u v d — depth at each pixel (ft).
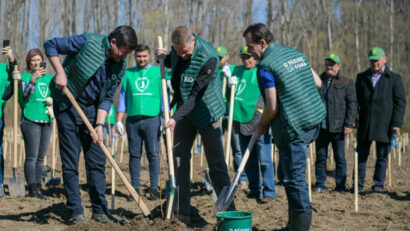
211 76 14.05
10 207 17.76
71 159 14.58
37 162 20.15
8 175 26.48
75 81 14.03
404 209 18.35
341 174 22.43
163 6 76.64
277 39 86.58
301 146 12.73
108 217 14.89
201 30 83.15
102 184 14.89
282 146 12.85
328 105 22.21
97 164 14.74
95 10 75.36
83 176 26.78
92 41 13.83
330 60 22.40
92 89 14.29
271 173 19.70
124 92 20.62
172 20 79.97
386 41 93.40
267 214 17.30
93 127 14.75
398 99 22.38
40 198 19.81
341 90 22.15
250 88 19.90
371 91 22.65
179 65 14.55
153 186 19.99
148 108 19.70
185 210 15.02
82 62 13.80
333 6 91.81
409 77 82.58
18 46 71.77
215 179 15.11
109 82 14.37
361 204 19.34
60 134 14.51
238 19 88.58
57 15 75.31
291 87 12.35
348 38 90.84
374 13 93.81
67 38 13.83
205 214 16.88
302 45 88.63
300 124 12.49
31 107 19.76
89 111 14.58
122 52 13.84
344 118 22.21
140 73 19.97
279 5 86.48
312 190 22.79
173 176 13.69
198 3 83.56
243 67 20.92
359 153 22.88
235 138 21.42
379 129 22.16
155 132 19.97
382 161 22.65
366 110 22.59
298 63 12.67
